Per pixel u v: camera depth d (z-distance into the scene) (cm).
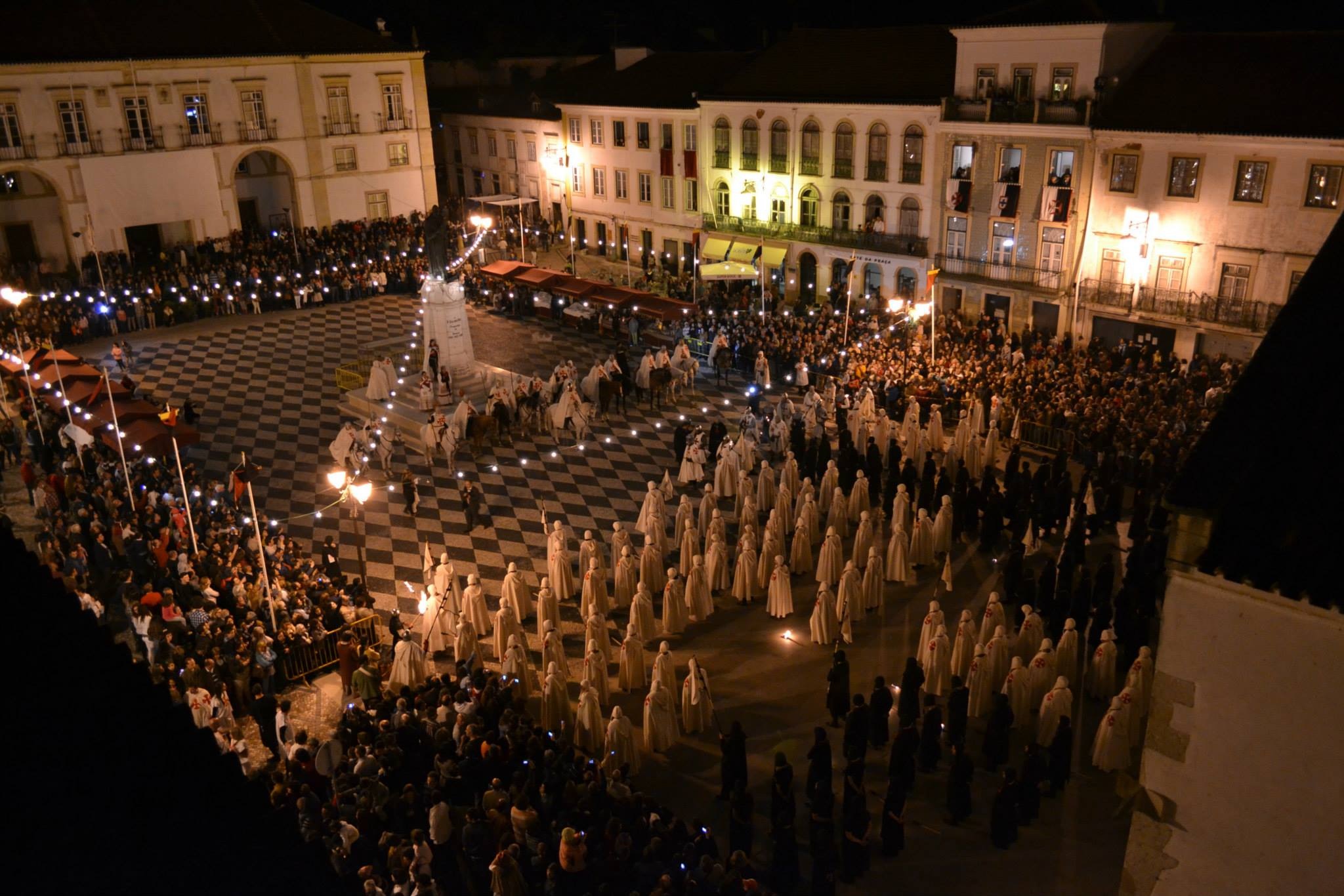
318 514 2598
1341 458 766
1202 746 798
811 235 4650
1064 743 1539
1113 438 2697
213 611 1877
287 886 388
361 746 1502
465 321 3503
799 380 3481
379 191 5600
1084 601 1922
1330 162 3020
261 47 4997
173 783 408
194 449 3134
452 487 2855
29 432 2867
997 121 3788
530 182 6309
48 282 4541
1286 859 781
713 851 1352
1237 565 743
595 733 1700
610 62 5925
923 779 1638
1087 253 3684
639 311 4228
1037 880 1407
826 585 2003
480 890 1340
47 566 571
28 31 4441
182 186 4875
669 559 2372
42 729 394
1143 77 3556
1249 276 3281
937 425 2905
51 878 306
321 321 4562
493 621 2139
